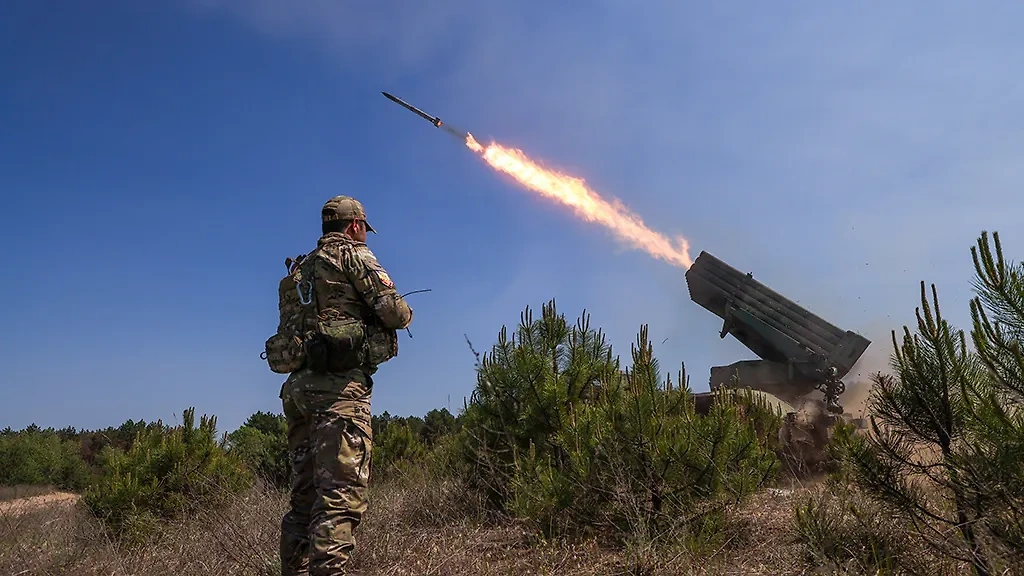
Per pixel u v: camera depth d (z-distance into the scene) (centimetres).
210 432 1102
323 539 433
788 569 534
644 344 752
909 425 503
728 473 696
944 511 500
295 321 480
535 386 862
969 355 482
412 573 551
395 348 498
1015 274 443
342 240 496
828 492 688
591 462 709
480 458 859
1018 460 430
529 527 714
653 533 633
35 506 1090
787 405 1173
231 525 682
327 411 458
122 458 1038
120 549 801
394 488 995
